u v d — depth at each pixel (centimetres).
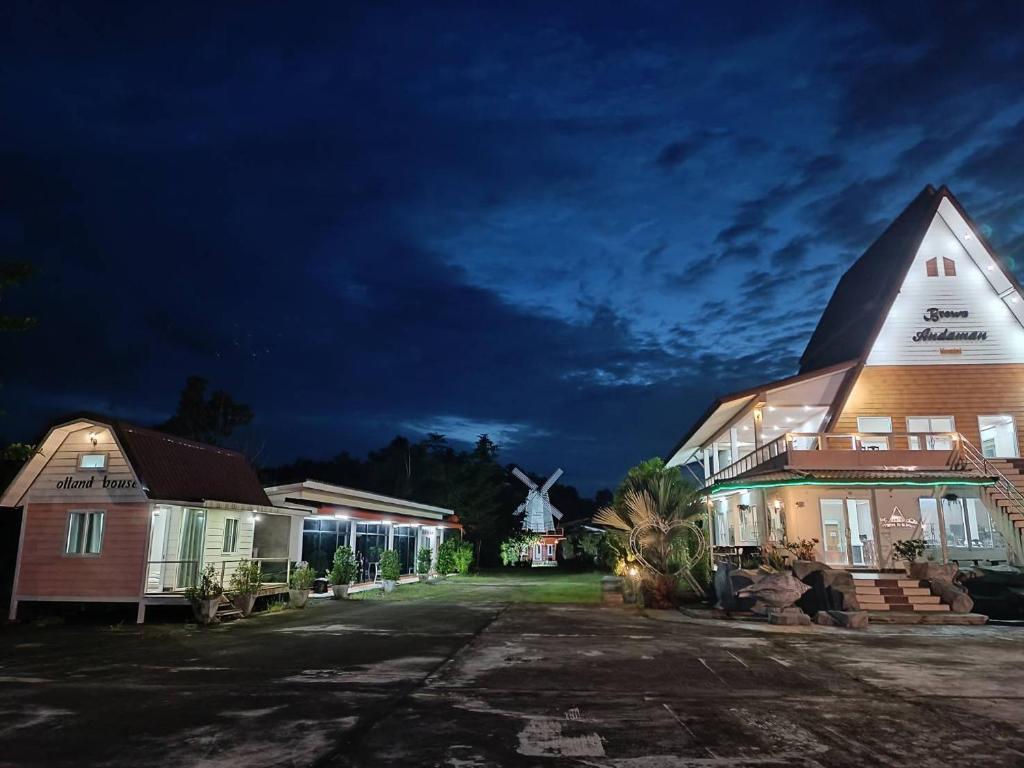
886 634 1532
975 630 1616
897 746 677
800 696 888
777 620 1689
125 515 1762
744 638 1441
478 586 3114
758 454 2639
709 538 2623
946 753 656
